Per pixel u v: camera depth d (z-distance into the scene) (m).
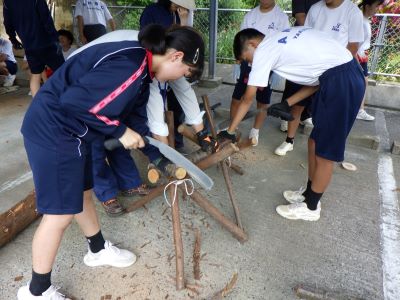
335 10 3.12
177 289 1.83
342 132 2.03
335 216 2.46
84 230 1.83
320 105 2.04
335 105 1.99
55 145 1.38
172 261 2.03
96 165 2.18
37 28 3.71
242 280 1.89
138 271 1.95
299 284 1.87
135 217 2.40
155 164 1.86
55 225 1.52
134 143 1.46
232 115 3.65
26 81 5.41
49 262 1.57
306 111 3.72
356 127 4.13
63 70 1.39
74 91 1.23
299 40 2.02
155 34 1.36
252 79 2.08
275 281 1.89
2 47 5.14
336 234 2.27
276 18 3.51
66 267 1.95
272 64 2.06
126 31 1.55
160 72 1.48
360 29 3.11
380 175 3.04
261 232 2.27
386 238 2.24
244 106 2.21
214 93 5.12
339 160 2.09
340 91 1.96
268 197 2.67
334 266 2.00
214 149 2.21
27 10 3.58
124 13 7.28
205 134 2.31
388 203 2.63
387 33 5.02
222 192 2.72
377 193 2.76
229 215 2.44
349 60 2.02
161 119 2.05
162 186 2.26
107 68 1.27
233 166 3.00
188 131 2.41
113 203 2.39
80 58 1.38
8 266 1.94
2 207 2.42
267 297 1.79
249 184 2.85
